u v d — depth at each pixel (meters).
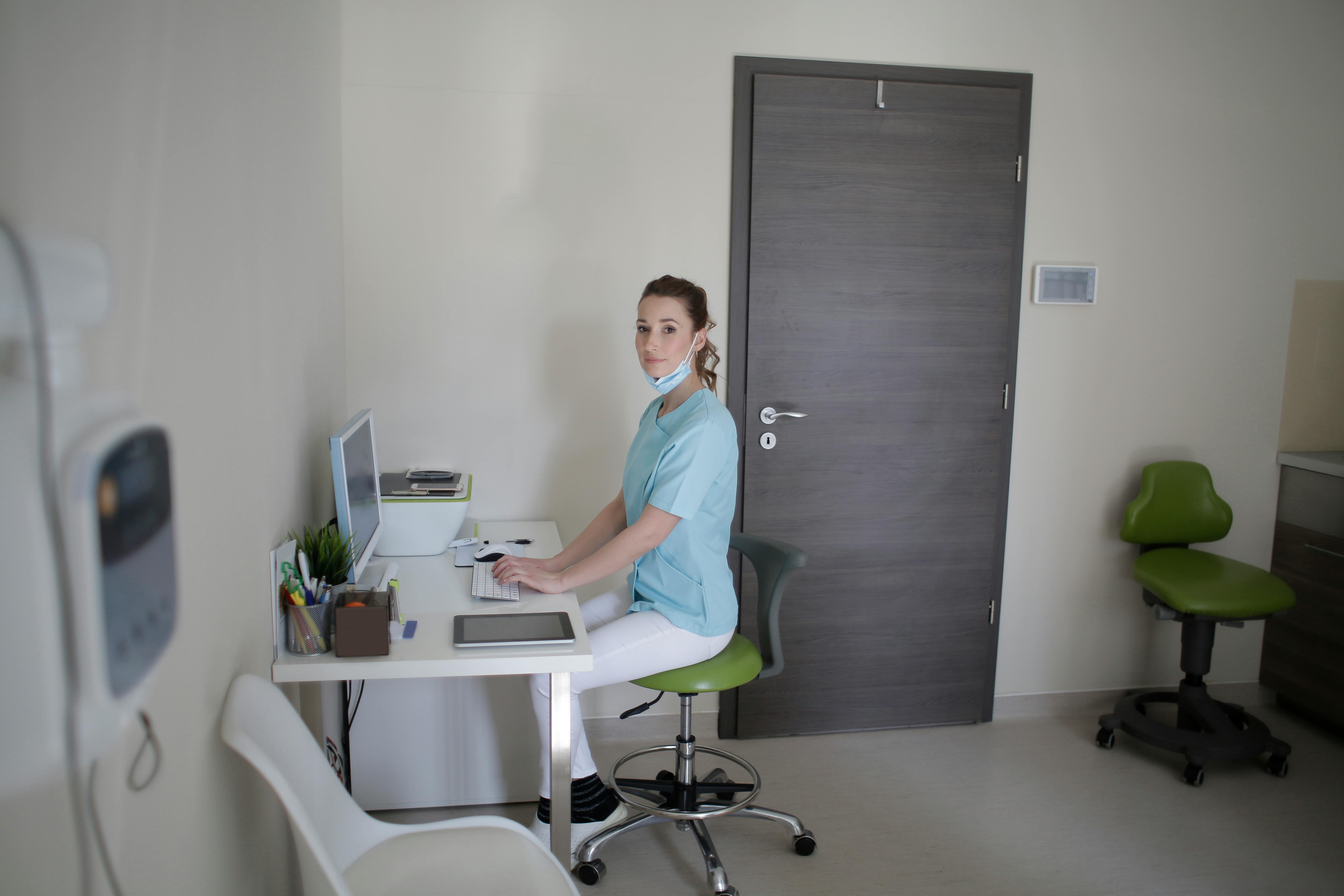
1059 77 2.80
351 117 2.46
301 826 1.11
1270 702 3.19
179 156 1.14
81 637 0.84
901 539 2.88
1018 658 3.06
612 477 2.71
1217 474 3.10
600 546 2.24
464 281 2.57
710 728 2.86
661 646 2.00
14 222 0.73
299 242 1.89
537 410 2.65
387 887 1.37
